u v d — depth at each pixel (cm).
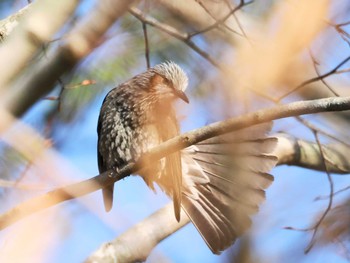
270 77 655
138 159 1026
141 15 1111
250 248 448
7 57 834
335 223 927
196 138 931
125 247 1060
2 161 779
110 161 1173
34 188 638
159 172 1095
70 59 848
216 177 1102
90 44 852
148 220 1091
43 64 846
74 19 927
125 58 1259
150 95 1163
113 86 1249
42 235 500
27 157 594
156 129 1152
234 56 827
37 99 853
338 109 846
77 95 1202
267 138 1016
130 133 1156
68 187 695
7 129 618
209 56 1027
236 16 1112
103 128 1177
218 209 1091
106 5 838
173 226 1096
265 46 709
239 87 638
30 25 841
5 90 831
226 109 638
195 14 1244
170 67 1190
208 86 838
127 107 1163
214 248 1074
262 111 835
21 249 489
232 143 596
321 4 644
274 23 716
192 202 1107
